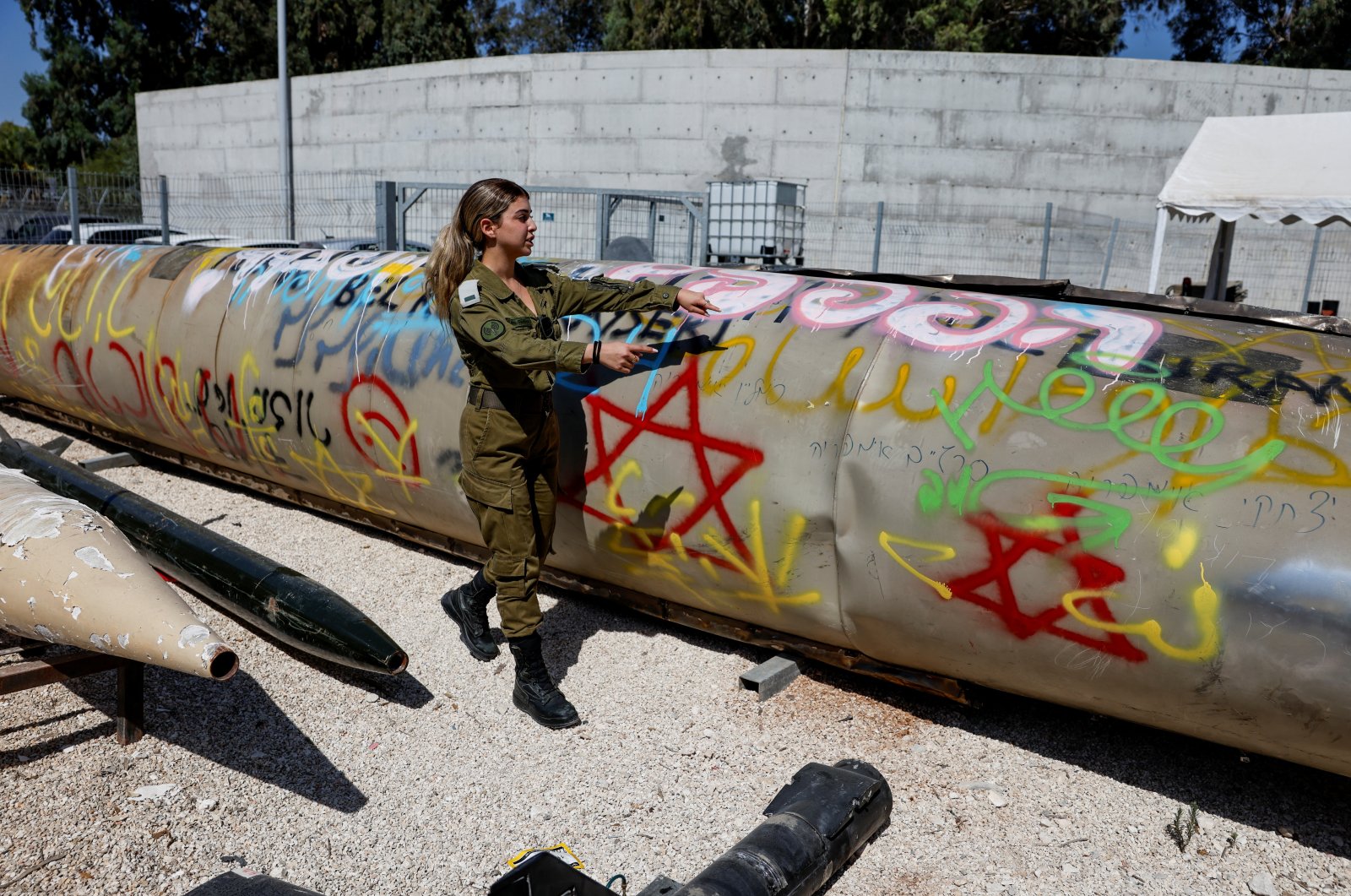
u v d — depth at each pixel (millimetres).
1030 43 26594
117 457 5703
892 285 3215
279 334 4242
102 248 5848
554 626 3527
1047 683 2537
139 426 5312
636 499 3086
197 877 2158
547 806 2465
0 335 6137
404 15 33219
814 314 3004
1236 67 14344
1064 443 2400
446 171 17516
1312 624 2068
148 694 2971
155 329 4895
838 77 15031
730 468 2857
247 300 4496
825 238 15602
